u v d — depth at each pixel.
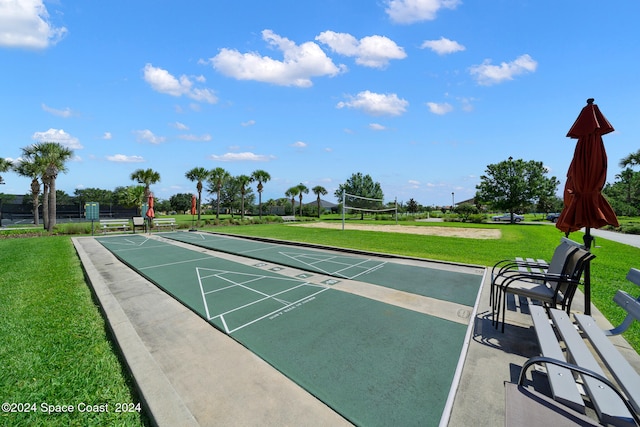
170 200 60.66
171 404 2.43
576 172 3.73
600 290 5.82
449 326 4.15
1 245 12.45
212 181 33.47
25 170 23.23
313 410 2.46
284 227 24.62
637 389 1.93
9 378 2.90
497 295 5.38
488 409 2.48
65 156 20.94
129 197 41.19
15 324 4.17
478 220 37.25
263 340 3.71
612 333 3.09
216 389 2.73
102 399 2.63
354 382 2.85
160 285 6.17
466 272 7.29
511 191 34.81
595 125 3.50
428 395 2.65
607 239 15.47
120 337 3.60
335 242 13.32
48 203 21.45
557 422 1.75
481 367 3.13
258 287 6.02
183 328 4.11
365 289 5.88
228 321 4.31
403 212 52.78
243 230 20.59
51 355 3.35
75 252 10.66
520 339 3.77
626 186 40.22
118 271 7.61
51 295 5.50
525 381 2.85
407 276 6.89
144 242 13.38
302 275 7.02
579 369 1.90
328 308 4.83
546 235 17.75
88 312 4.64
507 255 9.91
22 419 2.37
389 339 3.74
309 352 3.42
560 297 3.71
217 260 8.92
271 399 2.59
